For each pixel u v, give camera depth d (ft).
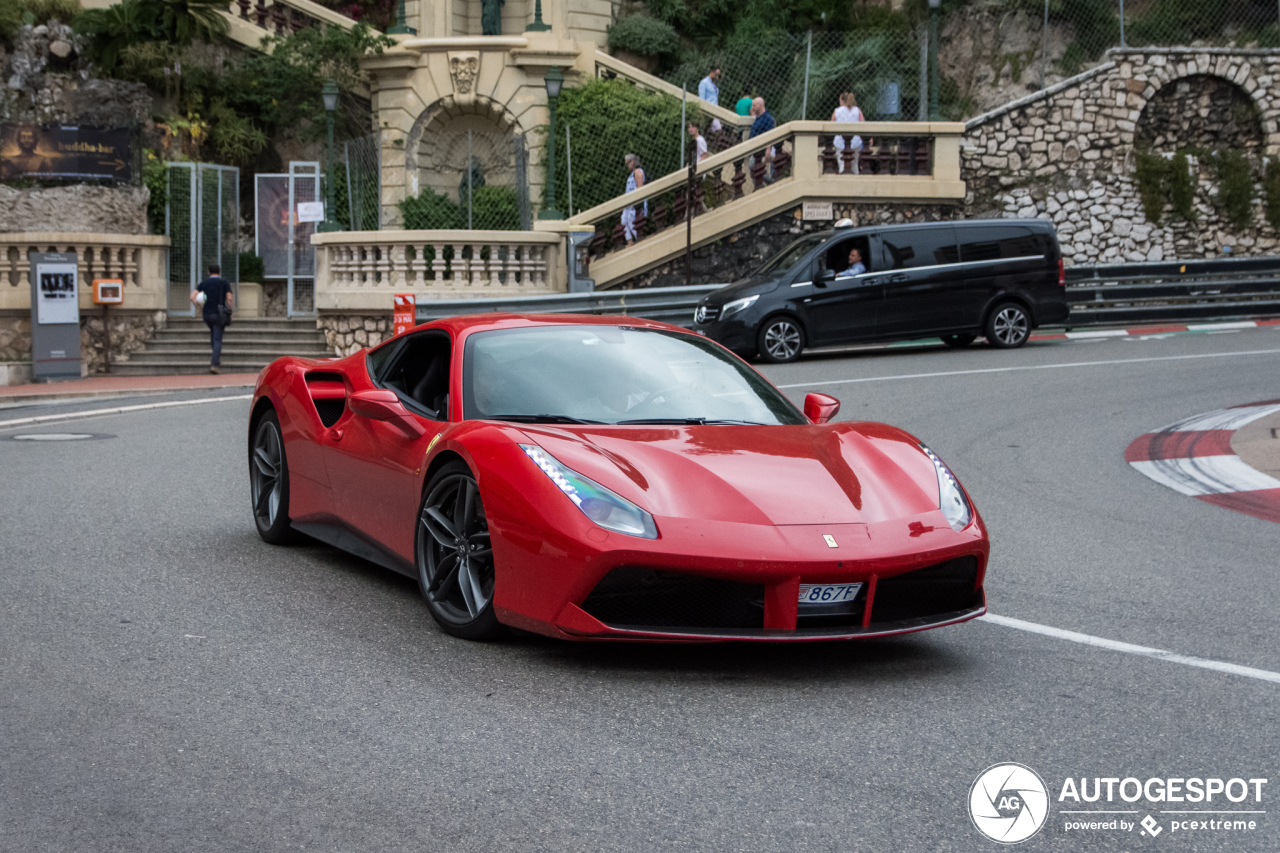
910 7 92.63
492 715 11.79
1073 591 17.78
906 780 10.31
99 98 79.71
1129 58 72.43
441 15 89.81
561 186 80.28
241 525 22.06
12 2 82.12
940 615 13.76
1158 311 63.05
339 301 64.44
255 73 87.25
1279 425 32.37
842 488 13.73
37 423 41.37
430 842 8.96
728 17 94.43
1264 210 74.08
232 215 74.02
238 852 8.77
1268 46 81.10
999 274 55.26
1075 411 37.11
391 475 16.07
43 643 14.24
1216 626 15.85
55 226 69.92
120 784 10.02
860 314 53.67
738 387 16.83
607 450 13.79
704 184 70.18
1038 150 71.82
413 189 85.15
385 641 14.37
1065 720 11.96
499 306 59.16
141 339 67.10
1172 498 25.30
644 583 12.58
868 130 69.82
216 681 12.80
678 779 10.23
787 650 14.42
